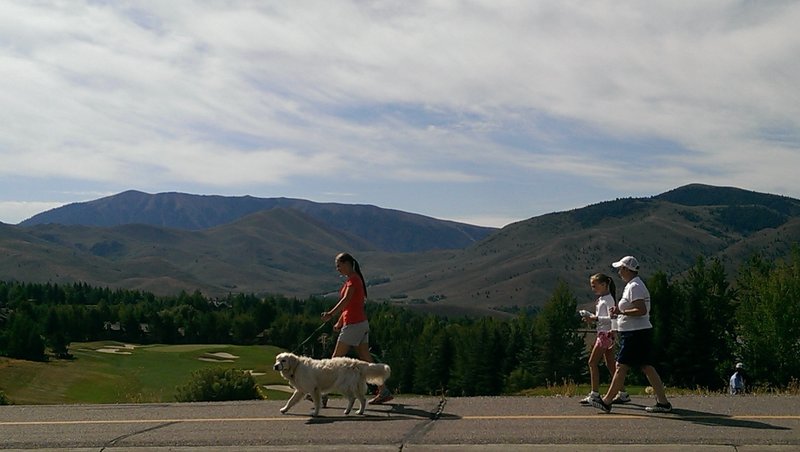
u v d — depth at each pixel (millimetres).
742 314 36906
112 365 67875
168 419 10062
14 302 116625
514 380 60906
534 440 8148
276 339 100125
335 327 11133
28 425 9852
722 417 9312
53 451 8430
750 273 42344
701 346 43812
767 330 33938
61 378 53750
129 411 10859
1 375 51500
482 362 64500
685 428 8625
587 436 8266
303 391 9969
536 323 65375
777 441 7945
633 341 9617
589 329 13008
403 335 89312
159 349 87312
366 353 10797
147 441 8664
